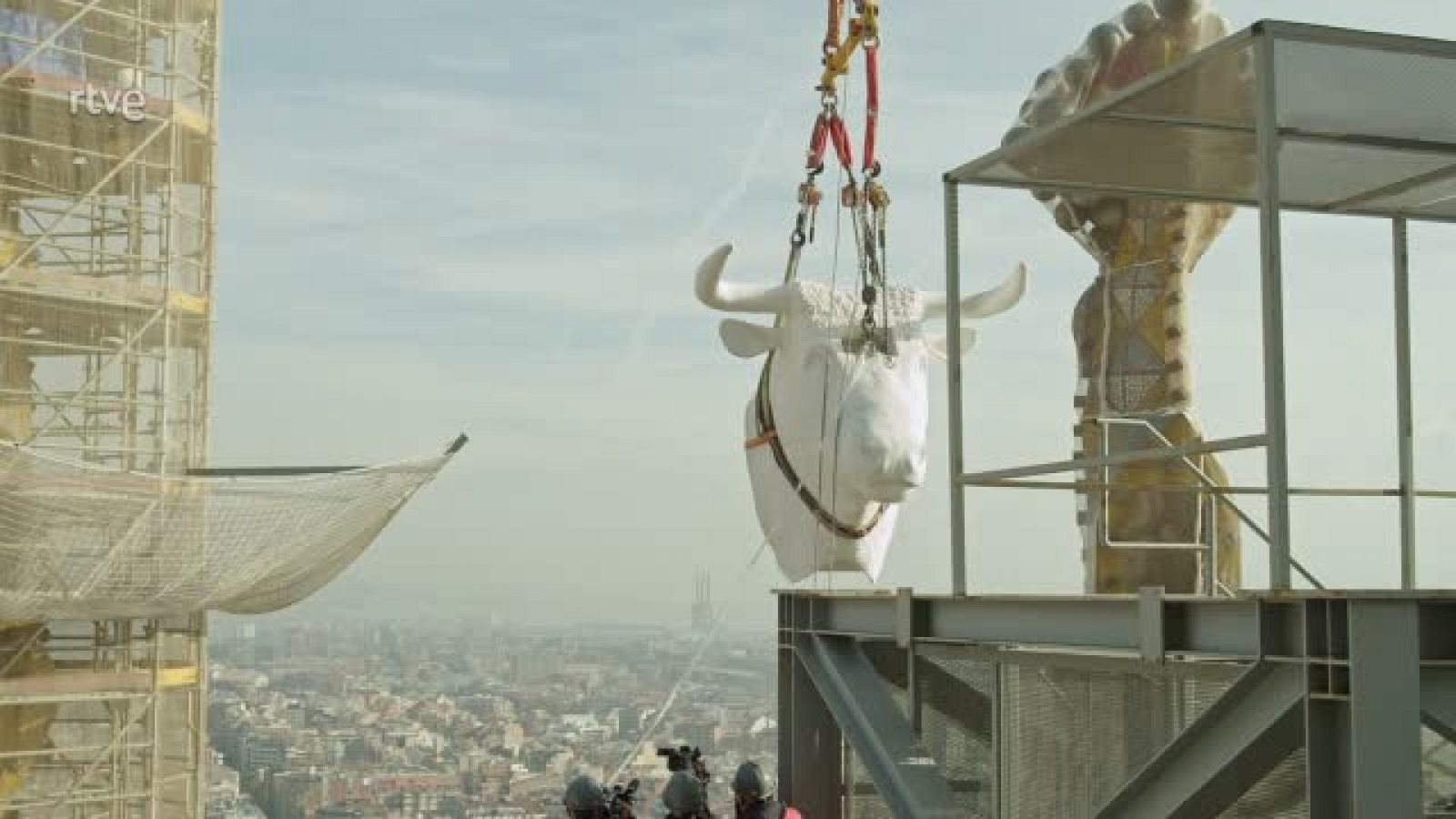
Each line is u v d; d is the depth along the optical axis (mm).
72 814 22281
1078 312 11773
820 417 14070
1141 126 8219
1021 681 8016
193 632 23328
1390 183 9328
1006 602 8039
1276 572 6207
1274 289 6328
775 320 14664
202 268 23438
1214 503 9930
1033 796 7875
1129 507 11055
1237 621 6422
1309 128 8078
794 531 14453
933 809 8680
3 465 16922
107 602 18781
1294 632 6152
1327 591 5938
